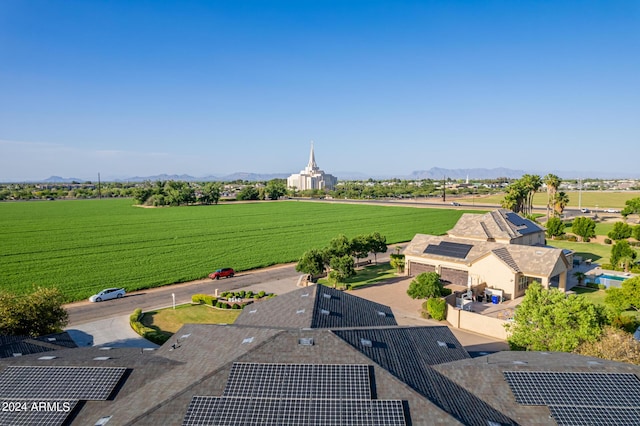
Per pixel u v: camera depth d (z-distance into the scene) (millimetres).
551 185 118125
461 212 157875
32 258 77750
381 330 25203
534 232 72938
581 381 20859
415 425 17547
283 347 21672
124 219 140000
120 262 74875
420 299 52344
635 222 123000
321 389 18953
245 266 72062
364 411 17891
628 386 20375
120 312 48719
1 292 35156
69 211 169250
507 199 109438
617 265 67938
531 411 19406
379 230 113062
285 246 90562
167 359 23844
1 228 116625
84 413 19234
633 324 39125
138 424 17547
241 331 25484
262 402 18391
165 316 47312
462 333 42250
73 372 21688
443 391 20266
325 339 22297
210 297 51281
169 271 68375
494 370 21984
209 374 19984
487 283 55094
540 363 23453
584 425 18203
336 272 56469
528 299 33656
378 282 61875
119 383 21172
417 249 64812
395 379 19734
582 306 31891
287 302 32000
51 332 35031
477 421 18344
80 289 57844
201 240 97875
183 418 17812
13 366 22250
